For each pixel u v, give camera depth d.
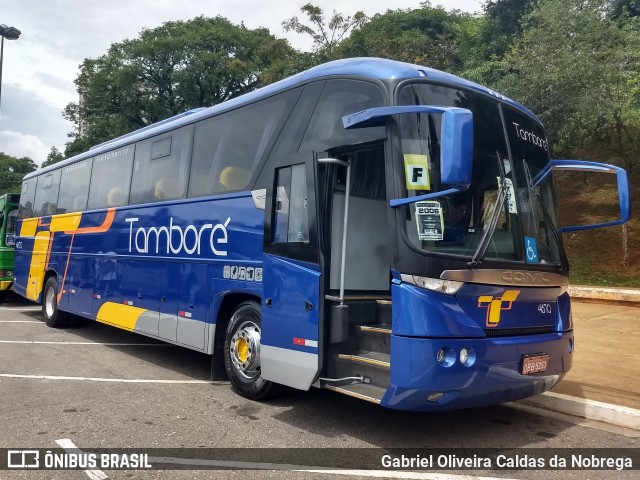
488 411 6.15
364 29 25.75
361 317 5.36
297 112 5.99
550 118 16.67
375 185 5.94
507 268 4.88
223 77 36.97
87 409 5.95
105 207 9.89
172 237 7.75
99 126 38.91
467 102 5.26
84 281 10.41
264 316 5.86
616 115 16.80
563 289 5.52
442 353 4.45
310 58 26.53
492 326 4.79
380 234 5.93
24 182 14.76
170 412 5.87
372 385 4.85
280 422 5.57
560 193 21.72
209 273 6.93
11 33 21.61
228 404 6.19
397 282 4.59
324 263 5.30
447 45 26.59
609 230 18.44
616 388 6.64
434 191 4.75
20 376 7.41
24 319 13.27
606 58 15.74
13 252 16.06
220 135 7.20
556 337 5.30
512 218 5.16
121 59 37.53
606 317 11.92
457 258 4.60
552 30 16.91
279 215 5.85
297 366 5.41
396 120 4.80
